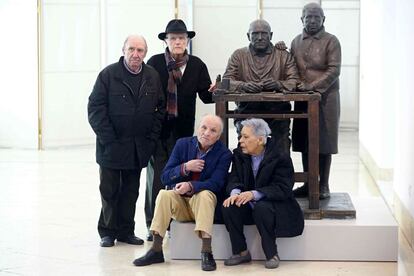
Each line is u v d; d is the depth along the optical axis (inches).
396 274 250.5
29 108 513.0
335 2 613.6
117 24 526.3
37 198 368.2
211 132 260.4
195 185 257.8
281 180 257.0
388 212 279.6
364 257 264.1
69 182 407.2
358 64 615.8
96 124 274.8
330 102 280.7
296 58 280.5
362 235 263.3
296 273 251.1
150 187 294.4
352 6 613.0
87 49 520.1
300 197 287.3
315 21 277.7
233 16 555.8
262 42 277.3
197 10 551.5
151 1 529.0
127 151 275.7
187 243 265.9
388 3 391.2
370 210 282.0
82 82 521.7
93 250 278.4
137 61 273.6
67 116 519.8
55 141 517.3
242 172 260.7
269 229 256.1
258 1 555.5
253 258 263.9
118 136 277.3
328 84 276.1
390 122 393.7
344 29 615.5
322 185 287.9
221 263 261.7
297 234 258.7
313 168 269.3
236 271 253.1
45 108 512.1
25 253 275.4
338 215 269.1
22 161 471.2
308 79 278.8
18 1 507.5
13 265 261.6
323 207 272.8
